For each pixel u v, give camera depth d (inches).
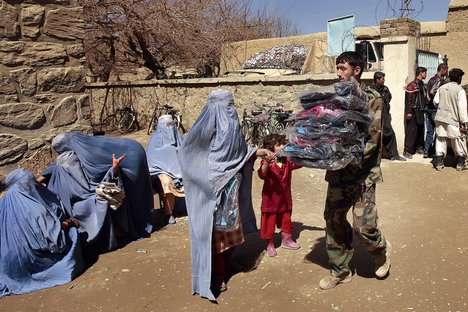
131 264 187.2
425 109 336.2
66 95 250.8
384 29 362.9
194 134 162.9
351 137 136.5
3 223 173.6
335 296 148.3
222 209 158.7
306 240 197.6
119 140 210.7
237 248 195.3
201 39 647.8
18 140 233.3
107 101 709.3
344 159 135.0
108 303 158.1
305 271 167.6
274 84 462.9
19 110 233.1
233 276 170.1
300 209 245.6
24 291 171.2
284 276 165.5
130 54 693.3
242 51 675.4
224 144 161.8
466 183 268.1
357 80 146.3
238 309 147.3
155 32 609.9
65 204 202.4
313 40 603.2
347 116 135.3
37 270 177.0
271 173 178.4
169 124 258.5
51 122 245.3
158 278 173.0
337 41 413.1
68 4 248.1
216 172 159.8
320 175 309.9
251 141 450.6
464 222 205.9
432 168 305.7
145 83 634.2
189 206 161.8
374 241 145.3
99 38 643.5
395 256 173.8
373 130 138.5
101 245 203.2
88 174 203.2
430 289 147.6
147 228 220.7
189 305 152.4
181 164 163.8
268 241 184.4
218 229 157.2
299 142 140.8
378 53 415.8
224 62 695.1
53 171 207.2
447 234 192.4
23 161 235.1
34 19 236.2
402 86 356.2
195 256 158.4
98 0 584.7
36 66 238.7
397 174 300.2
